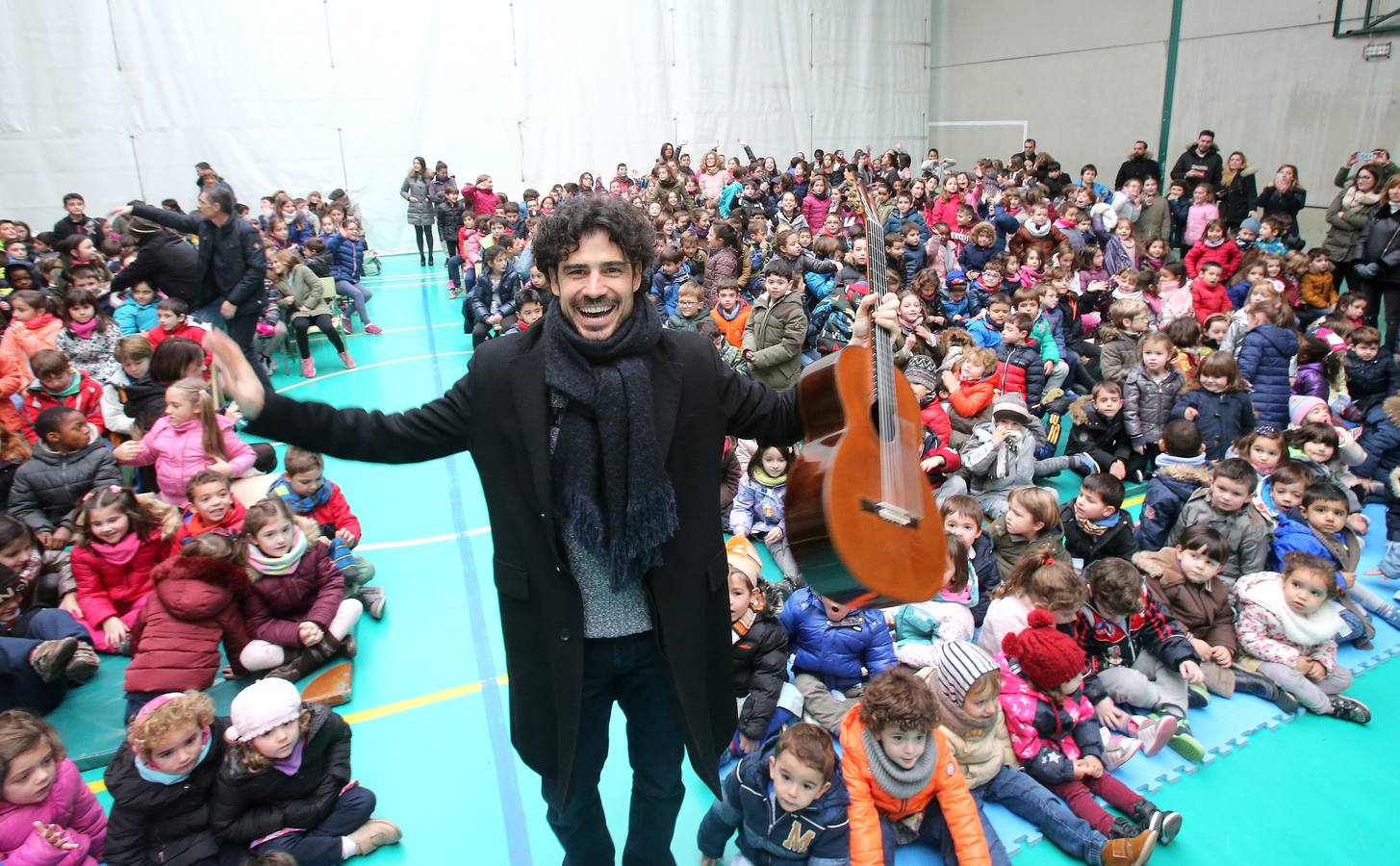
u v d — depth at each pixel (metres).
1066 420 7.20
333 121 16.39
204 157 15.60
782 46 20.17
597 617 1.85
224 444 4.84
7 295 7.89
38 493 4.74
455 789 3.37
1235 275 8.98
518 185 18.06
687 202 14.40
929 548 1.92
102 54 14.63
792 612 3.67
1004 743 3.25
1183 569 3.93
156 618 3.62
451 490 6.40
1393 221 8.41
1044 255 9.67
